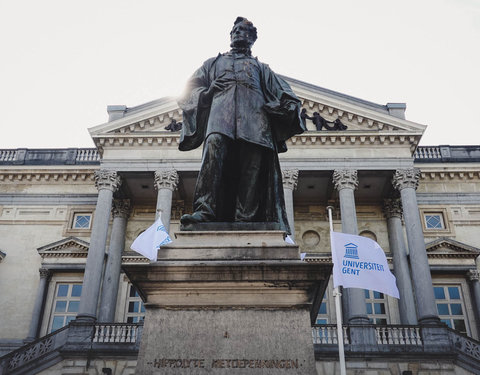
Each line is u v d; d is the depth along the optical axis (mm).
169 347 3631
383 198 33188
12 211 34000
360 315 25641
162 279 3867
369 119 31312
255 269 3869
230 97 5086
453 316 30234
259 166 4965
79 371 24469
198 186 4812
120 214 32969
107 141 31219
